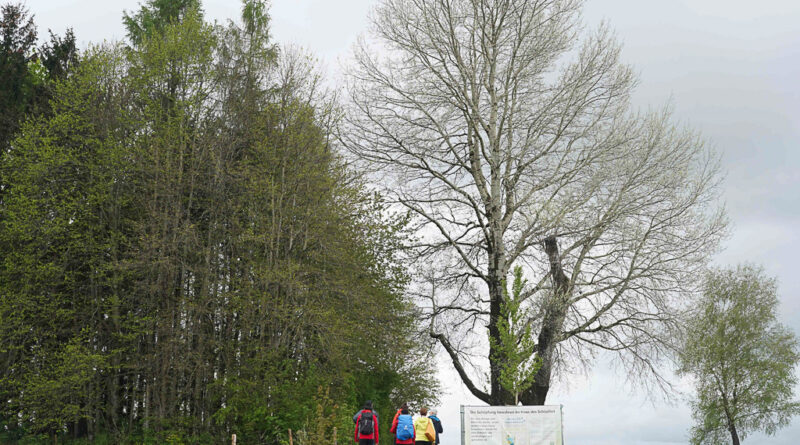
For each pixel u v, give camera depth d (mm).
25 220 29922
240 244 30797
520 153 31719
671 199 31156
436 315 34250
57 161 30375
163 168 31516
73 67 33219
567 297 30500
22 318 30500
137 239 31281
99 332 31516
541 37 31828
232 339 30812
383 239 33469
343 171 32656
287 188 31250
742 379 58250
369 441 21750
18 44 41812
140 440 30172
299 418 27125
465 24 32812
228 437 29250
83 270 32844
